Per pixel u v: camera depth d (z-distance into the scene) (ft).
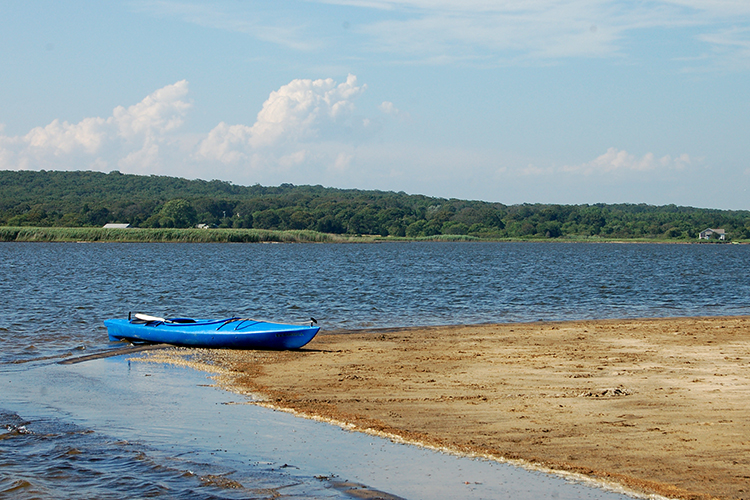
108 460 31.22
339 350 60.85
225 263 224.33
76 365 54.08
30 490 28.09
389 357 56.59
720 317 85.46
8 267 186.60
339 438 33.83
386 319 84.79
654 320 81.71
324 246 473.26
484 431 34.24
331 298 109.70
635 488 26.63
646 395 40.91
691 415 36.22
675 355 55.67
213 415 38.34
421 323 80.94
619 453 30.45
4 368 52.60
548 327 75.25
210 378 48.88
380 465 29.94
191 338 62.90
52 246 398.21
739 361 52.54
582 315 89.45
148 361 55.93
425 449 31.83
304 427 35.81
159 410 39.58
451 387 44.32
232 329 62.80
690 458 29.58
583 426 34.63
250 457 31.30
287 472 29.37
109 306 95.40
